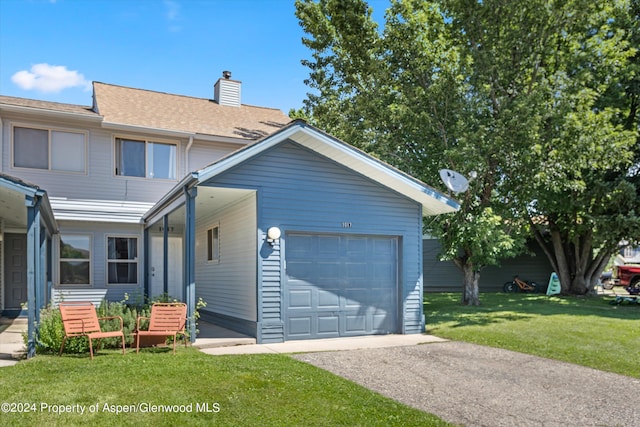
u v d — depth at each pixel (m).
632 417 5.66
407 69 17.27
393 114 16.27
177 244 17.72
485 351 9.44
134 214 15.64
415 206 12.02
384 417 5.39
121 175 15.59
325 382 6.71
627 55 16.28
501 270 25.38
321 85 21.19
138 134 15.83
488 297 20.31
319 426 5.08
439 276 25.94
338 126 20.42
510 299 19.31
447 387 6.83
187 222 9.57
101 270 15.51
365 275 11.42
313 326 10.62
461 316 13.98
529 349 9.50
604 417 5.66
